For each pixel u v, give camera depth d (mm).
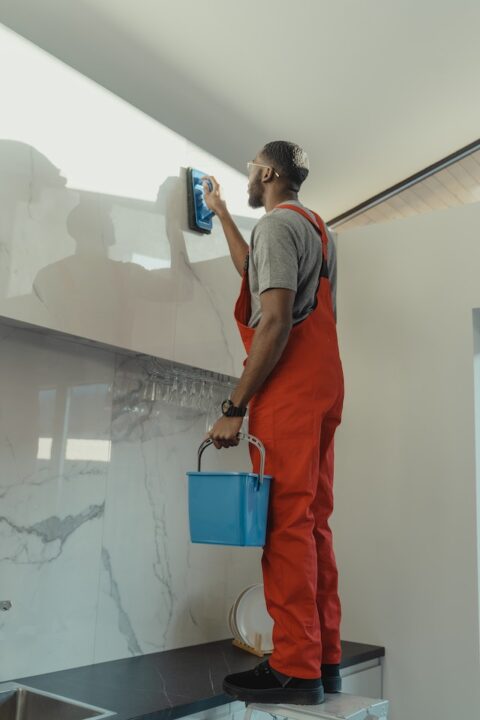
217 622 3010
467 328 3180
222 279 2785
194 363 2600
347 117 3320
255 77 2973
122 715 1853
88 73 2797
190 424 2951
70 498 2406
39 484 2307
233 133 3256
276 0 2633
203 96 3010
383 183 3822
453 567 3033
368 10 2756
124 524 2607
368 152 3584
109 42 2658
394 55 3004
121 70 2799
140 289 2396
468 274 3223
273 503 1808
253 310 1959
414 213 3914
